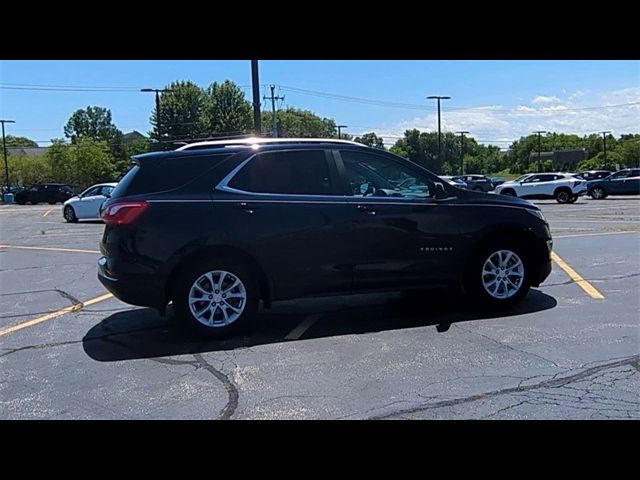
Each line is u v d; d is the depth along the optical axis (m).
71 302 7.61
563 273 8.50
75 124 111.25
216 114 67.94
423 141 97.81
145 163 5.71
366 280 6.06
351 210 5.95
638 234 13.34
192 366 4.95
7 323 6.57
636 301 6.75
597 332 5.60
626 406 3.95
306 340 5.60
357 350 5.25
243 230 5.66
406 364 4.84
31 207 43.22
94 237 16.41
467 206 6.36
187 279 5.63
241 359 5.09
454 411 3.93
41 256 12.31
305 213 5.82
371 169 6.19
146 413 4.03
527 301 6.87
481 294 6.44
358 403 4.09
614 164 89.69
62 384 4.61
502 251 6.50
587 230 14.77
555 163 103.19
